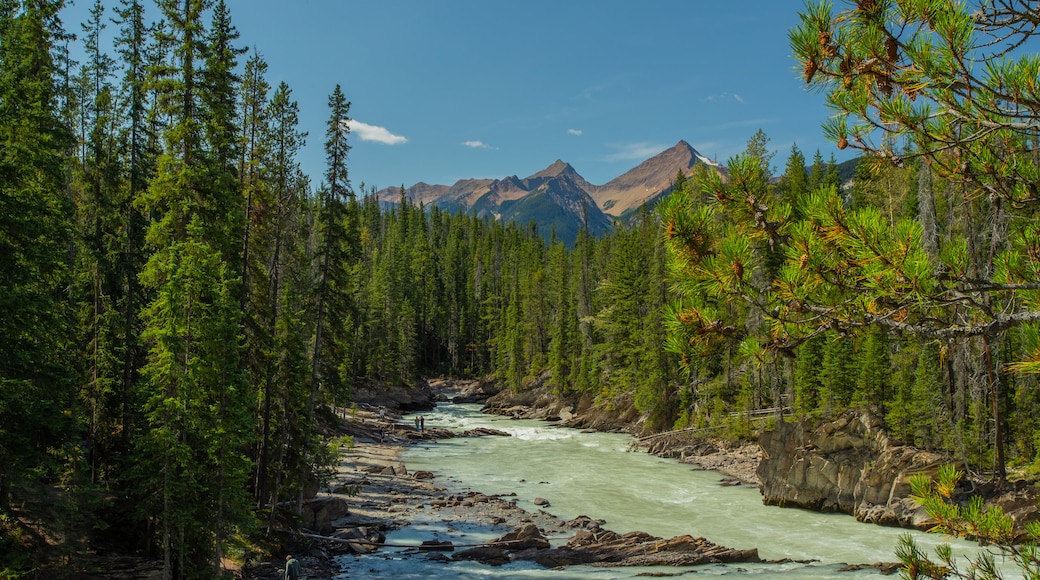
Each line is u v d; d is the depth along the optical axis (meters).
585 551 25.98
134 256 30.16
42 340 17.41
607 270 84.25
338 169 33.72
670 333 6.02
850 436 33.69
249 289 28.11
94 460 25.05
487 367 112.62
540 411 78.81
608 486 39.88
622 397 67.19
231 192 25.62
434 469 45.66
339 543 27.11
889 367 35.31
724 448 47.97
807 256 5.39
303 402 28.34
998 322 4.96
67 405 19.44
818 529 29.59
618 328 66.69
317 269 35.06
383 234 140.88
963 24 4.52
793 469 34.34
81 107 34.56
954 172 5.64
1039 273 5.28
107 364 26.55
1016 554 5.09
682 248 5.79
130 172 29.97
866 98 5.30
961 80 4.77
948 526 5.47
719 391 52.22
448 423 71.88
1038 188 5.25
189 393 18.48
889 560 24.69
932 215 20.94
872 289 5.47
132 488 19.06
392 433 60.28
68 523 17.05
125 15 29.72
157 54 25.92
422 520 31.80
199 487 18.44
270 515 25.88
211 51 25.45
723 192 5.82
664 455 50.53
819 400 40.56
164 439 17.69
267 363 27.09
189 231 20.61
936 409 31.39
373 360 85.44
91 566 18.23
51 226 18.52
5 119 17.23
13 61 18.78
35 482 17.25
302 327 28.77
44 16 24.86
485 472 44.56
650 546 26.16
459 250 131.00
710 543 26.19
